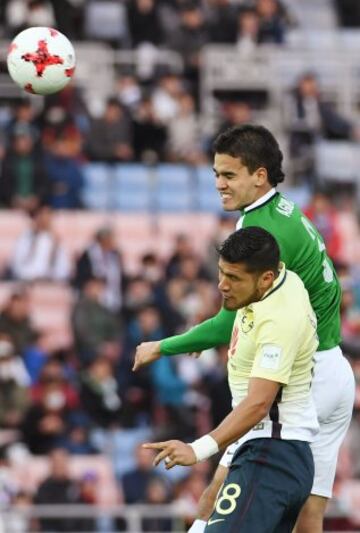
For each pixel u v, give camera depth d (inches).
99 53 2444.6
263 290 813.2
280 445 823.1
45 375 1787.6
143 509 1547.7
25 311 1879.9
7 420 1763.0
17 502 1609.3
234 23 2508.6
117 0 2480.3
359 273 2178.9
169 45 2454.5
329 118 2448.3
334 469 895.7
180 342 887.1
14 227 2209.6
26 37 917.2
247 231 811.4
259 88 2485.2
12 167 2202.3
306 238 869.8
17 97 2402.8
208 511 893.8
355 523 1630.2
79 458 1768.0
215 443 789.2
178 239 2028.8
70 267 2135.8
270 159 860.6
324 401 879.7
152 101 2364.7
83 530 1561.3
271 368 803.4
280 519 821.9
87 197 2313.0
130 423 1824.6
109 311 1909.4
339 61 2571.4
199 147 2401.6
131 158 2358.5
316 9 2812.5
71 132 2285.9
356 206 2406.5
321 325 881.5
